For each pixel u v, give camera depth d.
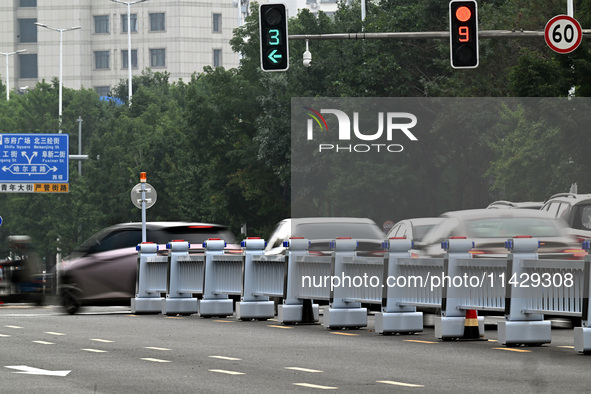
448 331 34.97
